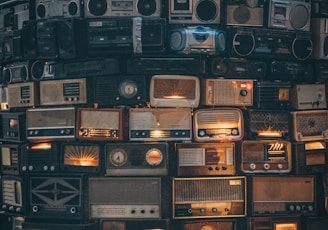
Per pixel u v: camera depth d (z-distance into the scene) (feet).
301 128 17.56
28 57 17.99
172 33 17.03
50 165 17.47
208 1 17.22
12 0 18.47
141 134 17.11
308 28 17.81
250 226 17.20
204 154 17.15
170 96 17.03
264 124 17.37
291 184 17.47
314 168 17.58
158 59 16.88
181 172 17.10
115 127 17.15
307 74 17.84
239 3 17.37
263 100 17.35
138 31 16.92
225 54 17.29
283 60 17.79
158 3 17.15
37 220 17.65
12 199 18.21
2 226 19.16
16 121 17.99
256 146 17.37
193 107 17.13
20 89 18.31
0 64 19.24
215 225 17.24
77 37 17.39
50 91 17.79
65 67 17.52
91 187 17.30
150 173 17.11
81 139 17.31
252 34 17.26
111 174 17.17
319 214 17.80
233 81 17.28
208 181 17.13
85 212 17.40
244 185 17.21
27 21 18.13
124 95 17.06
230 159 17.17
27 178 17.72
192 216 17.04
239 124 17.16
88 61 17.24
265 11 17.51
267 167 17.30
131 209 17.19
